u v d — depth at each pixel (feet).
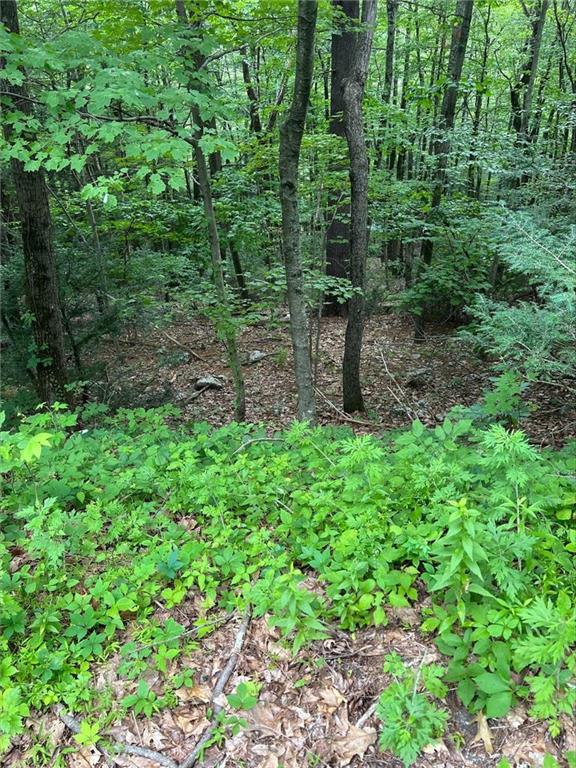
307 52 15.81
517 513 8.61
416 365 33.88
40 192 22.44
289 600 8.30
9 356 24.88
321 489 11.73
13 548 11.59
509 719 7.06
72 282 26.76
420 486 10.55
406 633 8.59
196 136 21.25
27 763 7.59
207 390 33.45
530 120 38.42
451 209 33.12
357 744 7.27
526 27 47.44
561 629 6.48
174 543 11.07
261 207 30.76
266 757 7.30
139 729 7.86
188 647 8.91
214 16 21.11
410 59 59.98
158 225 30.04
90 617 9.32
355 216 25.21
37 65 14.25
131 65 16.06
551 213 23.30
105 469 14.25
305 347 20.40
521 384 16.56
